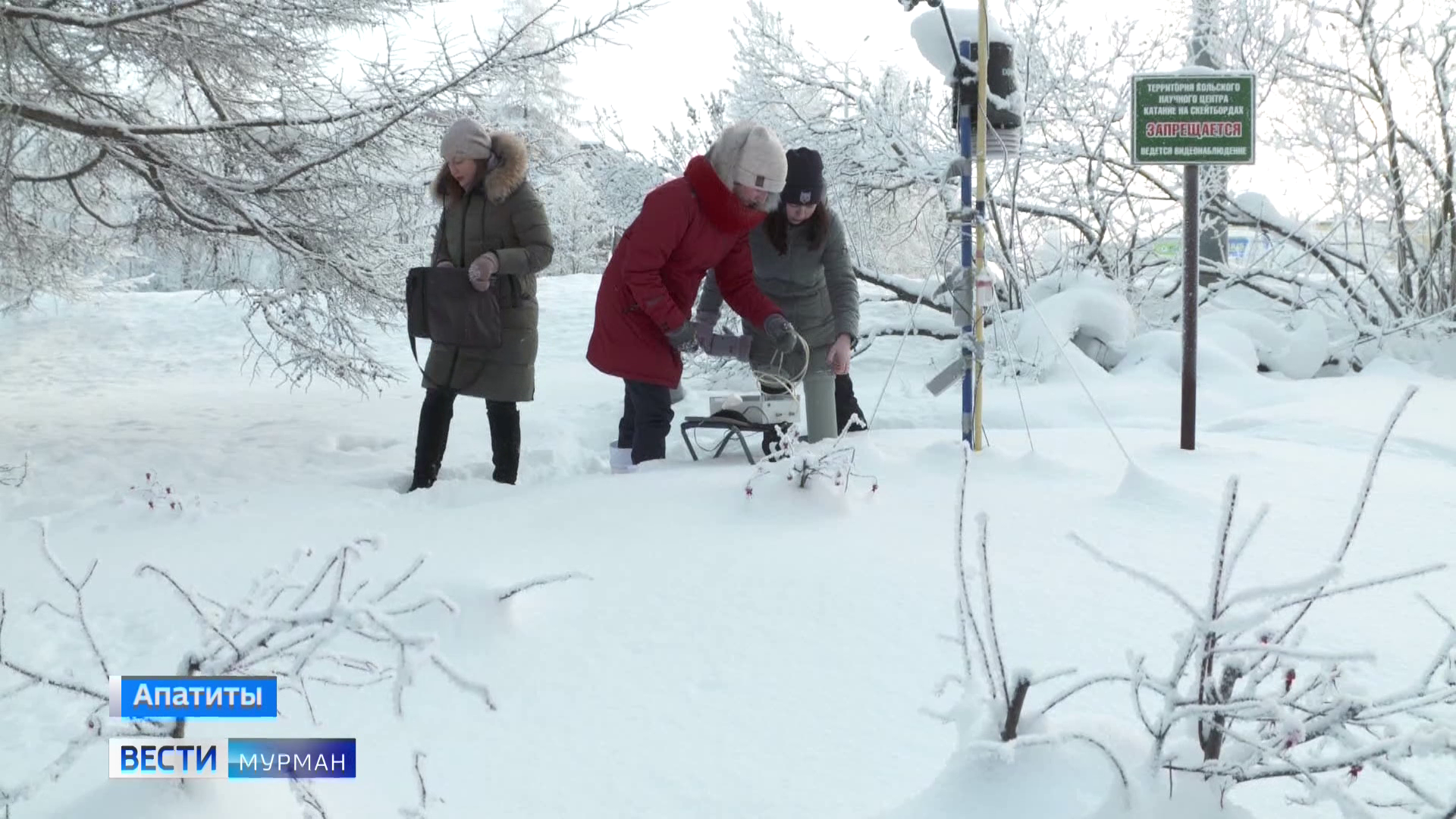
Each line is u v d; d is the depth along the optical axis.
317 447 6.42
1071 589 2.91
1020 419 6.99
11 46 5.84
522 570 3.17
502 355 4.84
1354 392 7.39
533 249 4.77
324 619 1.77
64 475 5.45
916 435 5.46
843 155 10.25
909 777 1.98
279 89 6.89
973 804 1.66
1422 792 1.50
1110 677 1.69
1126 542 3.37
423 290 4.72
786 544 3.31
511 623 2.72
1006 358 8.51
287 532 3.84
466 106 6.79
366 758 2.10
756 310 4.75
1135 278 10.41
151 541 3.78
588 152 10.36
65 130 6.50
